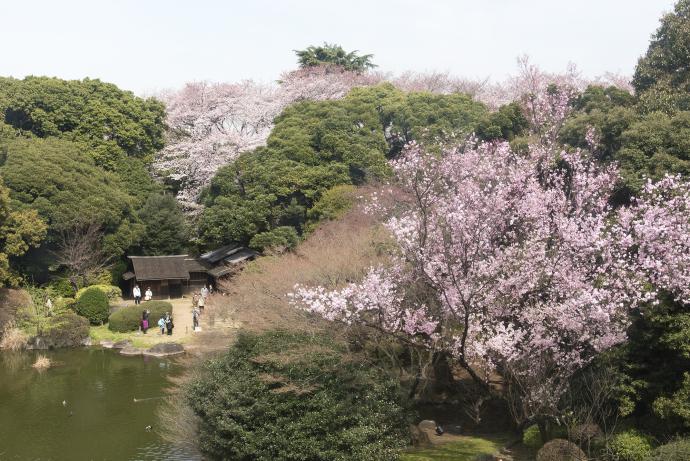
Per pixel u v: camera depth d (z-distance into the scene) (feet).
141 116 149.89
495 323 48.29
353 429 44.91
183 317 113.29
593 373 44.09
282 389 45.32
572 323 42.83
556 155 66.33
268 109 168.45
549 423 46.29
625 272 42.39
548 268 45.85
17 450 56.59
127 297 132.05
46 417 65.98
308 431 45.11
